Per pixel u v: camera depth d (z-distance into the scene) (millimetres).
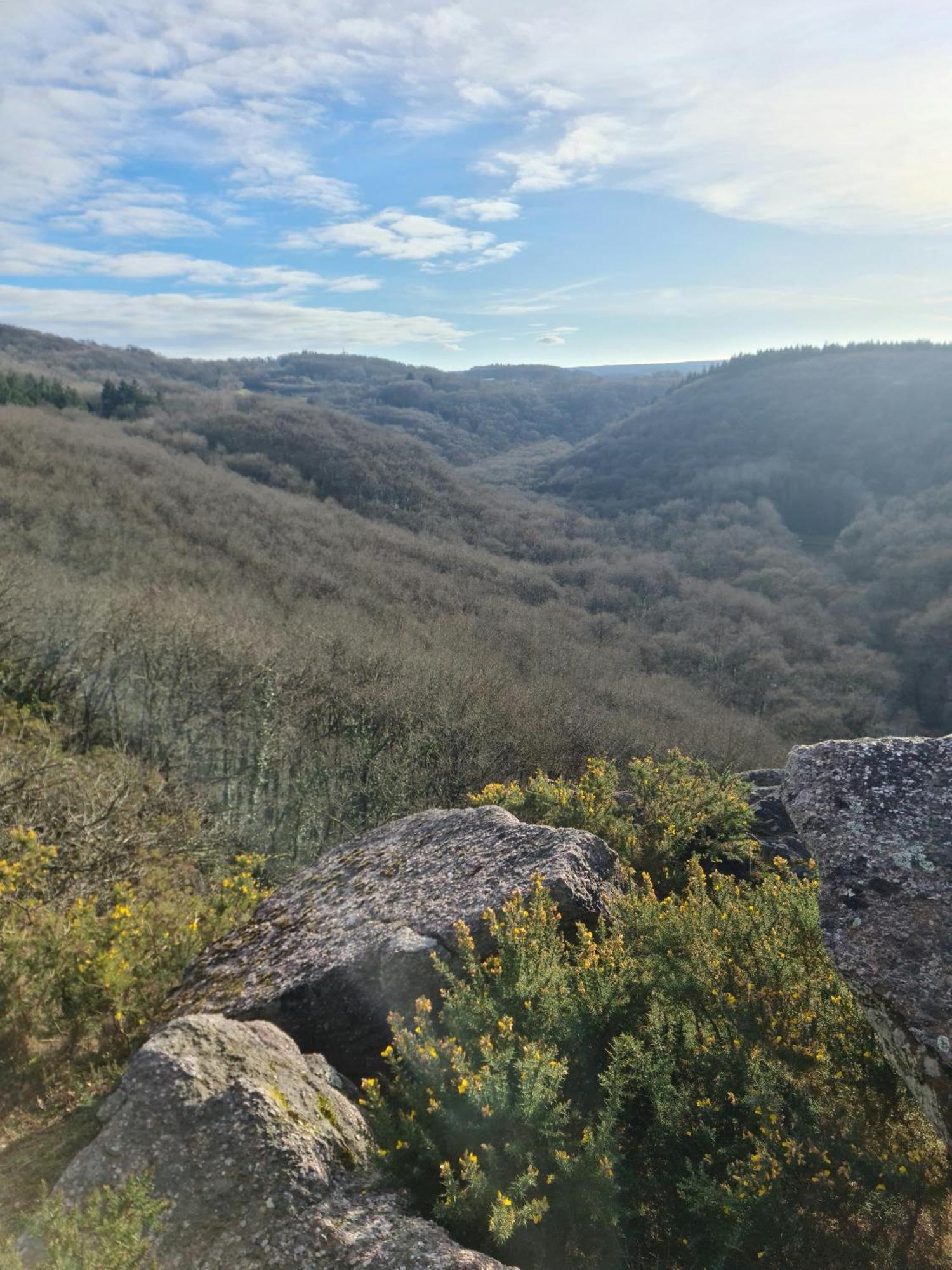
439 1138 3049
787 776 4148
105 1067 3887
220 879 10430
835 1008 3494
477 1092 2965
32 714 18250
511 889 4461
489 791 7203
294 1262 2498
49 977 4305
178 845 12391
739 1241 2707
